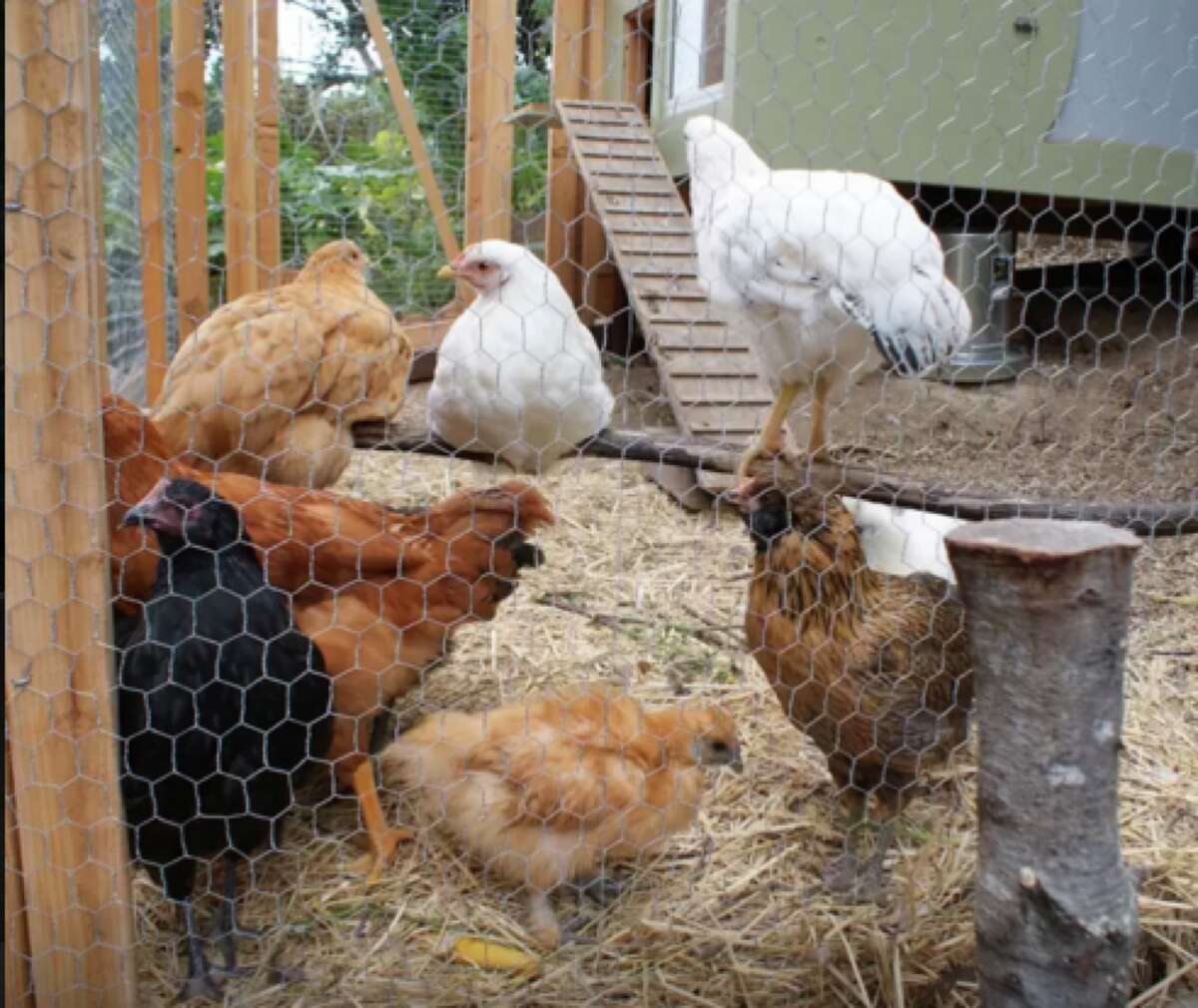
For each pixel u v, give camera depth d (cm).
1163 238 262
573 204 251
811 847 102
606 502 180
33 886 72
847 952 88
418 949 90
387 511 109
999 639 66
